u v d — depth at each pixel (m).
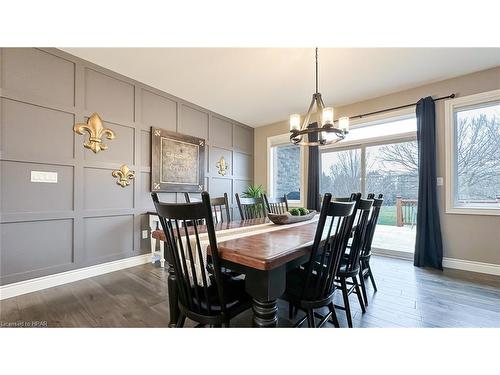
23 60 2.25
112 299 2.11
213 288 1.41
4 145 2.13
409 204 3.49
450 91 3.02
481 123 2.90
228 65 2.75
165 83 3.23
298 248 1.22
